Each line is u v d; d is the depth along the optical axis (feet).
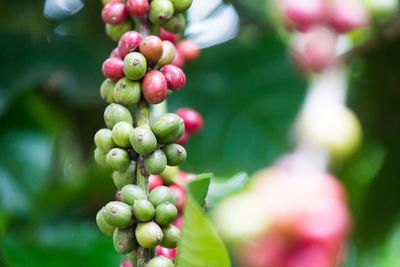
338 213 3.30
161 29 2.35
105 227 2.14
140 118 2.15
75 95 3.93
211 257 2.08
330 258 3.26
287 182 3.39
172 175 2.31
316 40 3.81
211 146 3.98
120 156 2.13
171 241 2.10
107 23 2.26
